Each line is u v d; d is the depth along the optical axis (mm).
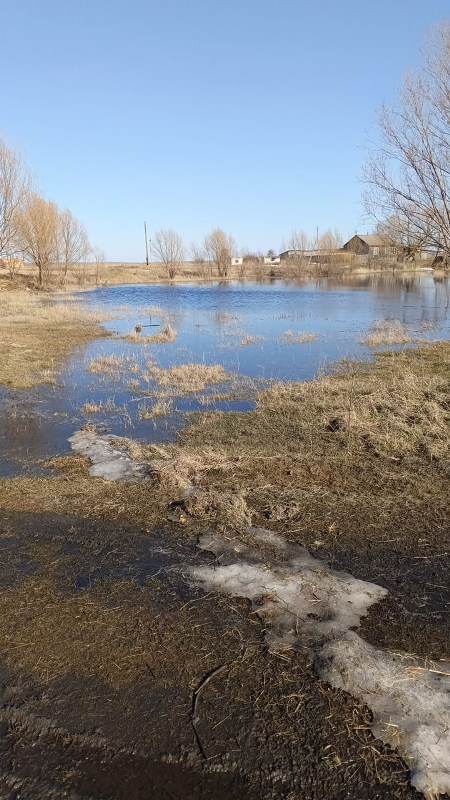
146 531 4582
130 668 3008
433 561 4066
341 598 3621
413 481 5426
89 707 2756
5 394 9953
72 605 3576
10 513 4941
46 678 2938
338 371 11539
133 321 23000
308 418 7652
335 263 63625
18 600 3637
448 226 11508
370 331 18406
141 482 5609
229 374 11594
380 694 2797
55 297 36031
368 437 6605
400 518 4715
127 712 2727
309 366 12414
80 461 6316
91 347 15672
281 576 3867
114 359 13195
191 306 30312
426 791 2320
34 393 10055
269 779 2398
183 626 3357
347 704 2750
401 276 61406
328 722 2652
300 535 4477
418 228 11883
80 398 9695
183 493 5277
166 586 3791
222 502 4961
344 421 7152
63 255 43750
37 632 3303
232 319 23203
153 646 3180
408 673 2934
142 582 3840
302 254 68438
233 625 3361
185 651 3139
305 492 5238
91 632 3301
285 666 3014
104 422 8133
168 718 2691
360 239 74875
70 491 5402
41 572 3984
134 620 3416
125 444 6879
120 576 3920
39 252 40281
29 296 33938
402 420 7055
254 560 4102
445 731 2574
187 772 2436
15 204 30625
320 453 6305
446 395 7941
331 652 3086
